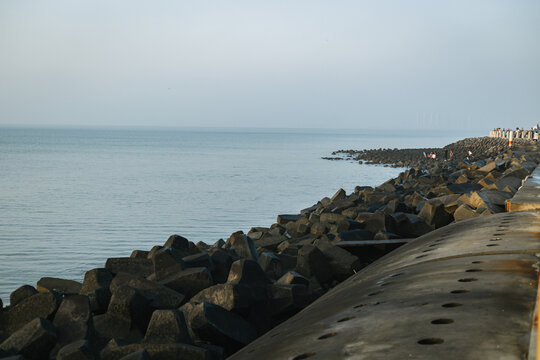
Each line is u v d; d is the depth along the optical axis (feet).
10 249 56.80
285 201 98.94
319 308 16.07
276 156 264.72
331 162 221.05
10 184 124.67
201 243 47.03
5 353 18.88
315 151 329.72
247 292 23.03
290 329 13.78
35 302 22.48
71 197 101.19
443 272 15.11
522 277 13.26
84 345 17.67
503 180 56.70
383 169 184.85
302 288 25.12
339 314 12.95
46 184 125.29
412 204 59.67
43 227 69.87
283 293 24.59
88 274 27.20
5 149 314.35
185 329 19.25
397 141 634.43
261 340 14.39
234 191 113.39
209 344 20.54
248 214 83.10
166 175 150.71
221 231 68.90
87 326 20.97
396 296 13.28
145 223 73.61
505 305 10.91
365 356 8.97
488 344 8.66
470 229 23.72
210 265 30.22
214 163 205.46
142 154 272.10
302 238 45.62
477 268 14.84
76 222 73.92
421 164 190.19
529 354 7.43
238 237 36.37
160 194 106.73
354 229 45.21
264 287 25.02
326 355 9.48
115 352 17.79
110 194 106.32
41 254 54.65
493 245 18.51
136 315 22.50
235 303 22.29
